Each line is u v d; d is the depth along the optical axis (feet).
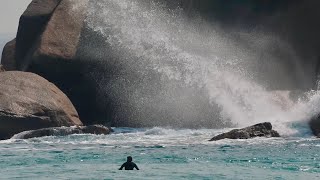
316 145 366.84
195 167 296.71
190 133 431.84
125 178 267.80
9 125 423.64
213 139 393.70
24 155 337.31
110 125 516.73
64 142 390.42
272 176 273.54
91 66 520.83
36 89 450.30
